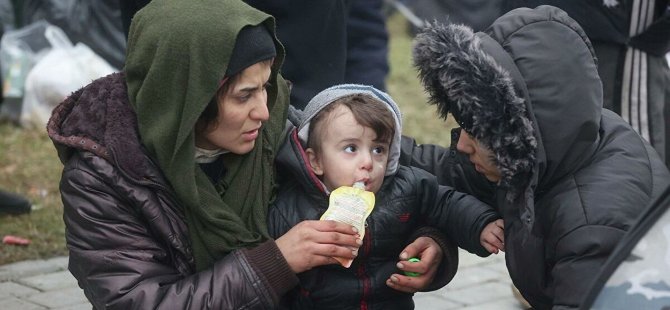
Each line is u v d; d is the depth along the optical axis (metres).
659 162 5.43
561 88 4.98
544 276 5.29
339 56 8.09
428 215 5.87
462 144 5.27
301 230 5.24
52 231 10.05
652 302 4.20
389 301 5.80
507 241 5.41
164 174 5.21
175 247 5.24
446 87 4.99
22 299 8.42
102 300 5.17
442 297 8.70
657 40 7.75
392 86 18.03
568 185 5.18
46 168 12.31
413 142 6.43
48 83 14.07
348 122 5.46
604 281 4.31
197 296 5.06
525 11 5.20
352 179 5.50
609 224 4.96
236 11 5.06
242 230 5.27
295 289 5.69
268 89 5.55
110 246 5.18
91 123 5.25
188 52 4.96
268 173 5.51
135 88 5.20
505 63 4.96
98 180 5.18
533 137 4.89
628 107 7.90
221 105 5.14
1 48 14.73
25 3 15.59
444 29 5.04
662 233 4.26
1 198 10.27
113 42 15.19
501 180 5.18
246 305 5.12
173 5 5.08
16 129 14.18
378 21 10.49
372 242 5.60
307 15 7.77
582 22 7.75
